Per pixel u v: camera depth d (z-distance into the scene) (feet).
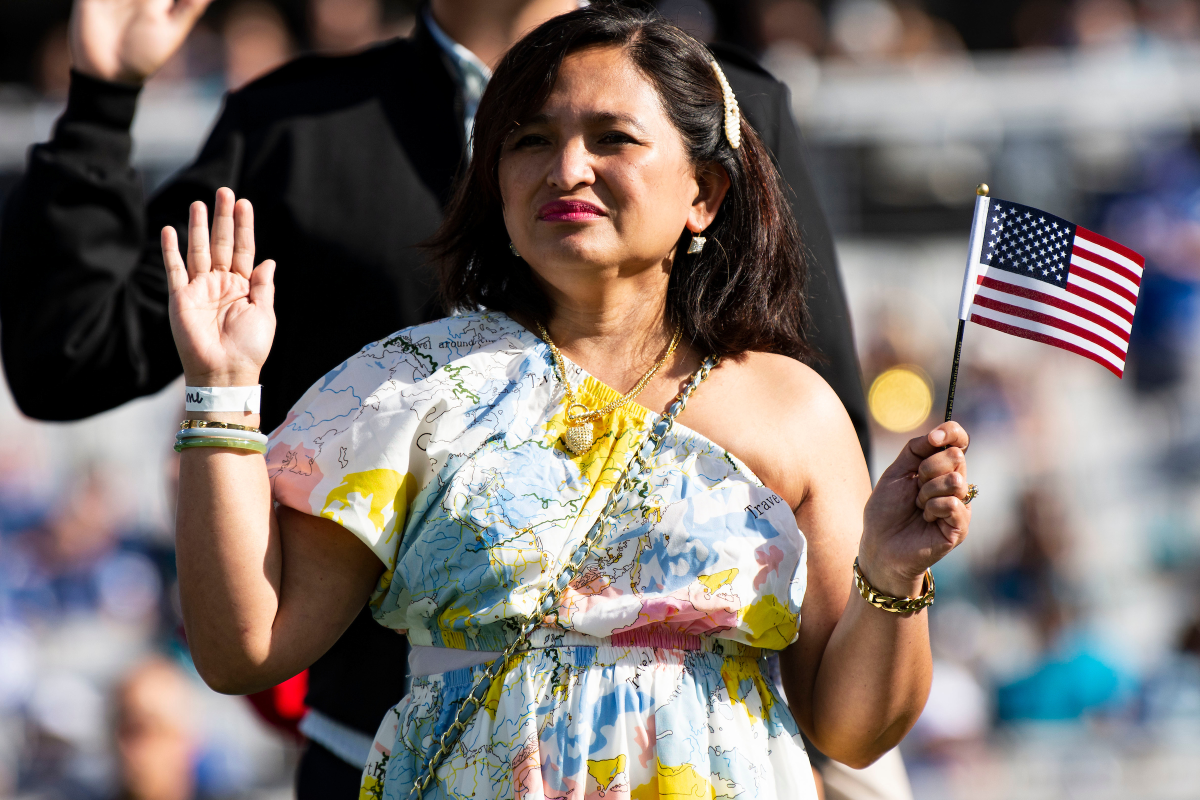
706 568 25.54
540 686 25.41
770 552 25.96
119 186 36.01
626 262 26.84
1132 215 110.63
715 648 26.20
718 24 126.93
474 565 25.49
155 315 36.63
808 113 102.22
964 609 97.66
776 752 26.53
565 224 26.43
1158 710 86.74
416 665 27.09
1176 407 111.96
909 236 107.76
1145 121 105.19
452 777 25.63
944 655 92.99
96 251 35.91
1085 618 96.02
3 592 99.71
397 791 26.18
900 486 25.85
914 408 104.12
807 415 27.61
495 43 36.11
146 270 36.73
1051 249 28.86
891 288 107.55
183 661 80.53
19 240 35.83
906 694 26.71
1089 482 108.58
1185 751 80.74
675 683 25.58
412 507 26.30
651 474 26.17
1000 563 100.12
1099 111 104.88
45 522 103.71
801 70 106.73
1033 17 141.69
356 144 35.47
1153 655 91.97
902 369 105.09
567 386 26.86
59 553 102.47
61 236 35.60
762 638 26.03
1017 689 88.48
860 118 102.47
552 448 26.40
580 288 27.07
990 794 79.61
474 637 26.16
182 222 36.27
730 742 25.62
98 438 106.73
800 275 29.53
